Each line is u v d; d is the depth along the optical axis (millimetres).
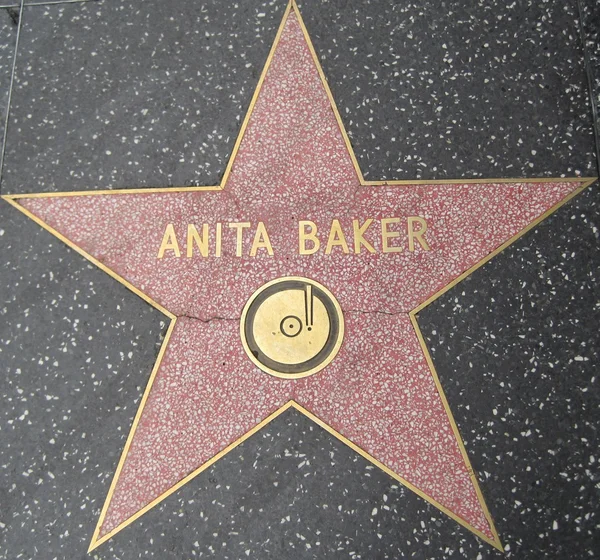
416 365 1383
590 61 1509
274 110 1537
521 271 1416
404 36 1566
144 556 1332
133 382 1421
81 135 1560
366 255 1441
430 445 1344
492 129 1494
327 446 1358
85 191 1521
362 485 1337
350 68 1553
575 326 1386
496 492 1314
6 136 1568
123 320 1455
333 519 1326
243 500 1347
